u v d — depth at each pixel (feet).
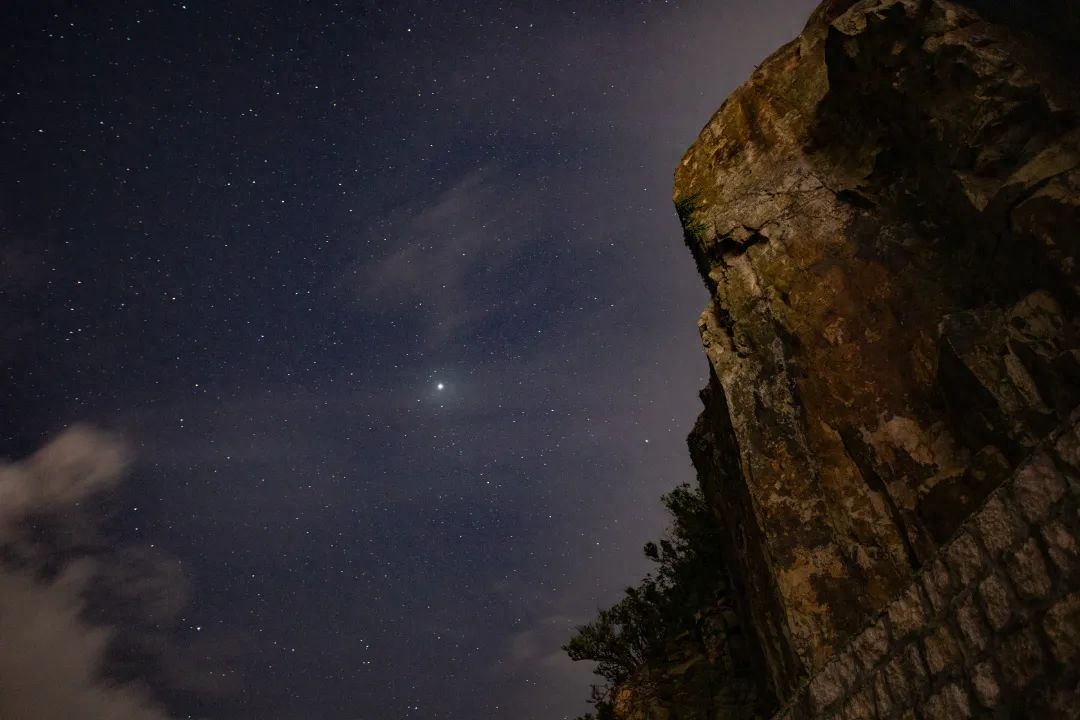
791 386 22.58
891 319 21.33
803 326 22.91
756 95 28.89
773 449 22.16
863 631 14.40
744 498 23.58
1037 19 19.39
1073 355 15.35
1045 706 10.25
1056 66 18.62
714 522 36.06
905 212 22.40
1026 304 16.83
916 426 19.74
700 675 30.91
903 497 19.17
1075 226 15.76
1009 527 11.18
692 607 35.96
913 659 12.91
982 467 17.04
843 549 19.75
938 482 17.99
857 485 20.22
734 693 28.68
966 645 11.76
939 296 20.47
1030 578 10.70
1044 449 10.75
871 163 23.63
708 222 27.22
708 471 30.45
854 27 22.76
